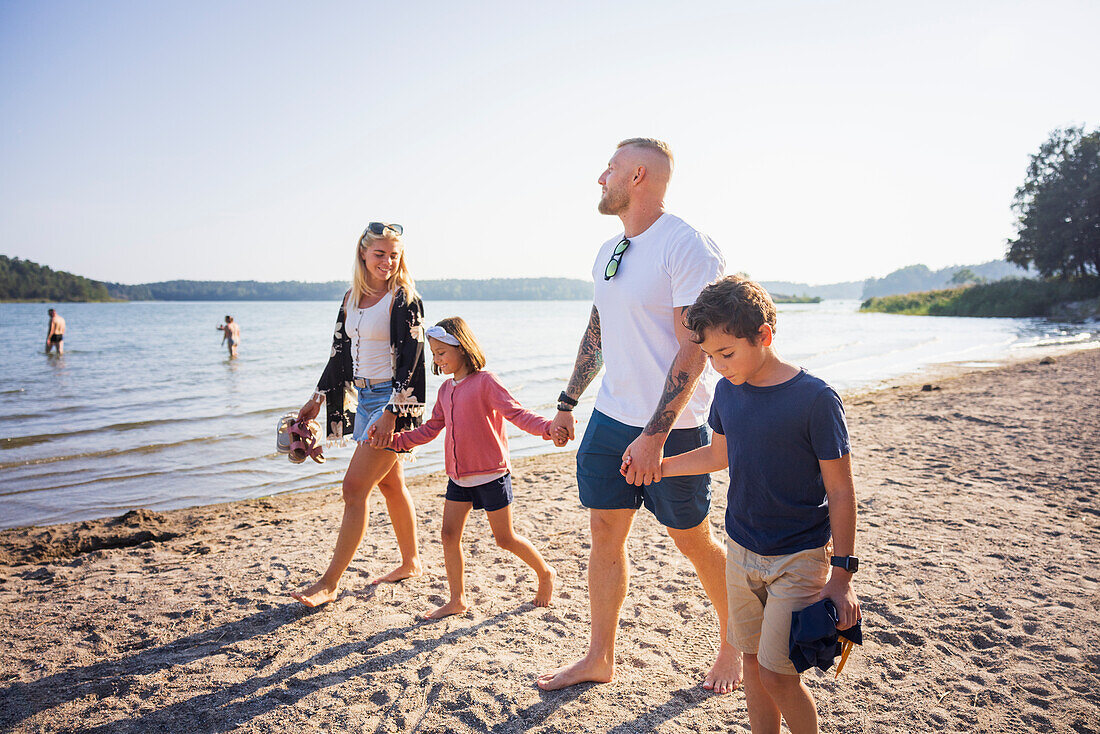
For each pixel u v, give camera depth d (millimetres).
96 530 5898
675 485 2703
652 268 2736
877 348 27766
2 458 9117
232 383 18172
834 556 1900
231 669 3127
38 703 2877
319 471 8469
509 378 17953
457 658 3176
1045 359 19125
